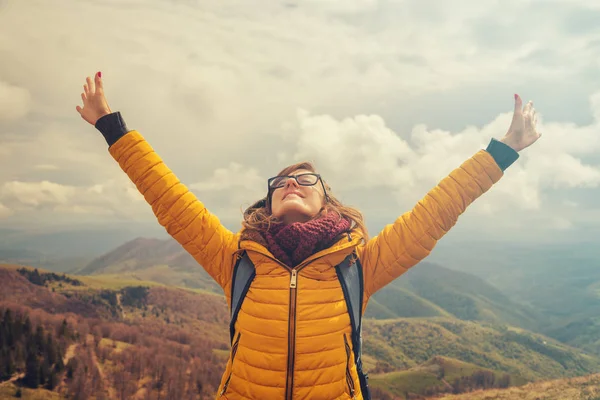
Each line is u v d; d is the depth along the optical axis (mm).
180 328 127188
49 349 83000
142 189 3623
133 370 86250
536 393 32969
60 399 69188
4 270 132625
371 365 113625
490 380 99812
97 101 3754
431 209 3381
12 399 64125
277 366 3080
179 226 3549
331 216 3463
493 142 3527
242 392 3164
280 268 3289
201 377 90125
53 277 145750
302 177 3738
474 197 3436
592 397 28969
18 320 88875
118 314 130250
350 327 3320
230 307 3486
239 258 3465
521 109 3541
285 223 3617
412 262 3432
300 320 3123
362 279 3436
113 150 3645
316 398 3059
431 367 103688
